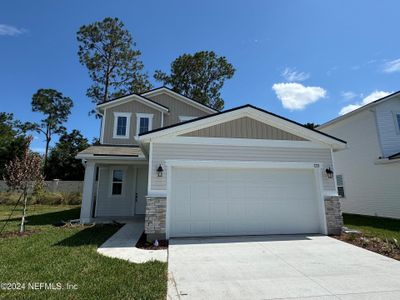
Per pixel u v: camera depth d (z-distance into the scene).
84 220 11.31
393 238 7.48
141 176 14.80
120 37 26.30
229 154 8.41
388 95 14.38
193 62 28.20
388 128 14.34
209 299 3.69
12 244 6.89
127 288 3.99
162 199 7.82
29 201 20.80
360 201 15.22
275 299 3.70
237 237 7.94
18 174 8.73
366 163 14.90
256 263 5.41
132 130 15.09
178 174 8.30
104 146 14.15
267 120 8.84
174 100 16.58
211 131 8.48
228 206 8.34
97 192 14.20
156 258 5.79
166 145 8.20
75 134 45.25
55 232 8.87
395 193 13.11
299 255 6.03
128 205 14.32
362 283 4.30
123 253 6.22
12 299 3.56
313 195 8.80
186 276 4.64
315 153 8.91
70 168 38.72
